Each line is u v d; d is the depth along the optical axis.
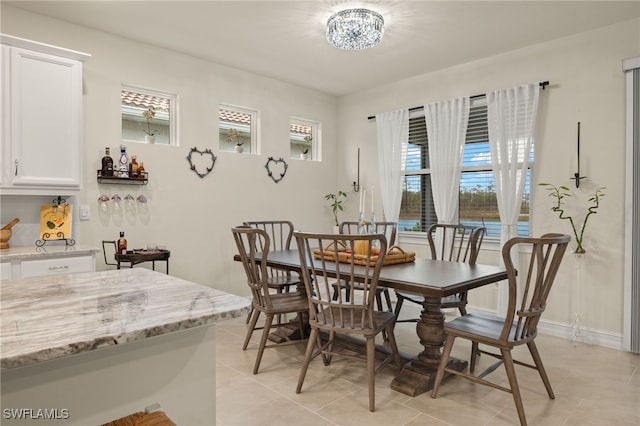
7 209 3.03
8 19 3.00
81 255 2.89
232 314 1.13
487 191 4.06
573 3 2.90
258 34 3.48
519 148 3.70
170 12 3.10
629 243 3.14
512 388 2.02
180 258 3.91
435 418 2.11
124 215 3.56
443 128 4.24
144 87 3.69
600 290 3.30
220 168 4.23
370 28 3.01
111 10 3.07
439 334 2.52
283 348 3.14
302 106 4.99
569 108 3.47
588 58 3.37
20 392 0.92
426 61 4.08
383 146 4.78
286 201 4.83
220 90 4.21
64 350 0.84
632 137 3.13
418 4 2.92
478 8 2.97
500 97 3.78
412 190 4.68
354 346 2.91
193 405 1.20
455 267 2.72
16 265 2.62
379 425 2.04
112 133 3.49
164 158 3.81
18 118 2.78
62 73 2.97
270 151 4.66
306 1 2.92
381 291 3.31
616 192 3.23
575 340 3.38
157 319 1.03
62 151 2.96
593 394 2.38
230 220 4.30
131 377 1.08
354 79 4.67
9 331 0.92
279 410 2.18
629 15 3.09
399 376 2.49
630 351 3.11
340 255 2.83
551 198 3.57
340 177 5.39
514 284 2.00
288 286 3.47
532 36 3.48
